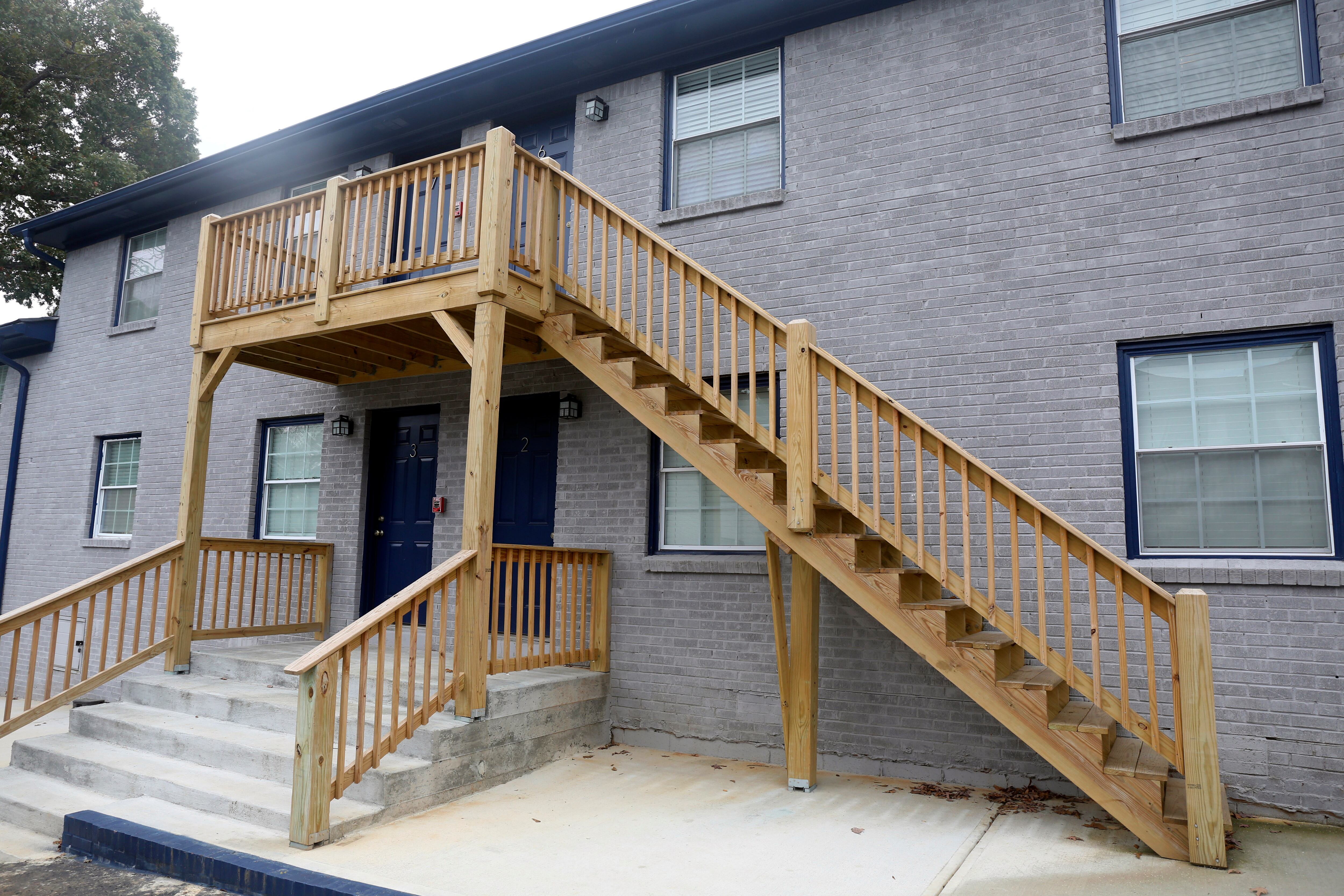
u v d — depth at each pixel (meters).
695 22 6.90
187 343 9.91
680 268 5.60
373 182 6.25
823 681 6.05
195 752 5.30
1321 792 4.70
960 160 6.11
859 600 4.85
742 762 6.21
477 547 5.34
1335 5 5.16
